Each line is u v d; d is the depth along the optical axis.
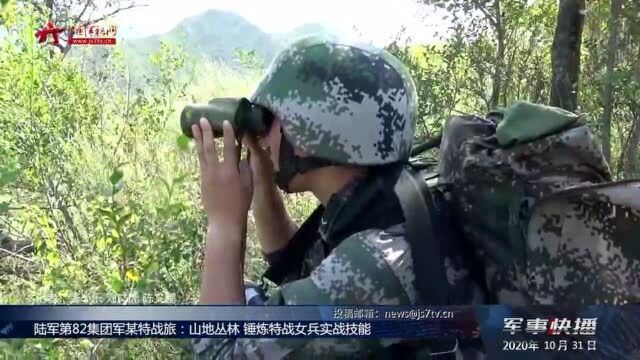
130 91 4.56
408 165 1.55
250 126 1.59
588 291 1.38
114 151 3.84
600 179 1.43
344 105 1.47
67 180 3.64
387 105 1.49
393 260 1.39
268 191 1.83
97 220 2.75
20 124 3.52
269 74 1.57
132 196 3.39
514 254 1.40
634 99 4.70
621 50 4.75
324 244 1.74
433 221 1.45
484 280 1.45
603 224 1.38
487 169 1.42
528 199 1.39
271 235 1.91
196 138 1.63
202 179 1.64
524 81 5.65
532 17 5.37
